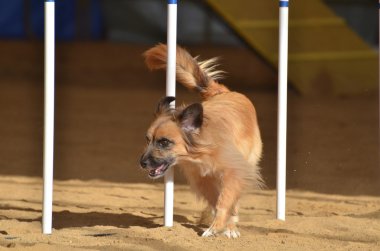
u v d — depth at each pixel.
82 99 23.50
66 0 37.19
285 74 9.67
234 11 22.02
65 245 8.39
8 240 8.65
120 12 37.12
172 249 8.27
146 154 8.74
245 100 9.81
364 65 23.64
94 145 16.73
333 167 14.41
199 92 10.18
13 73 29.38
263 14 22.30
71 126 19.05
